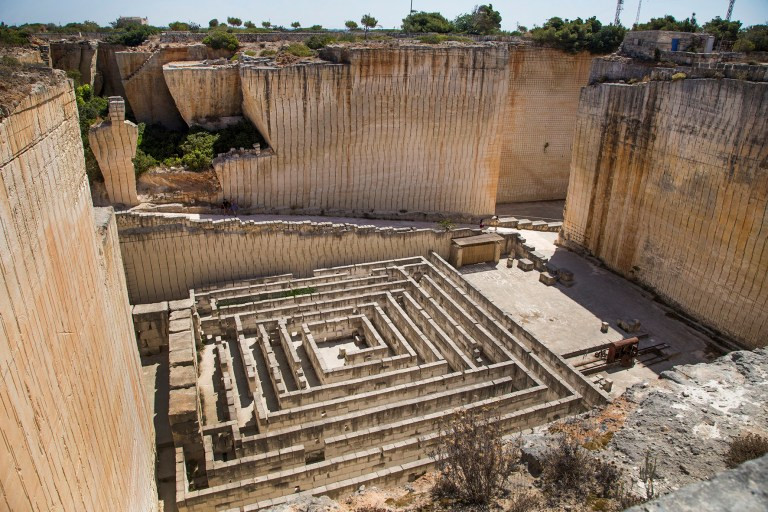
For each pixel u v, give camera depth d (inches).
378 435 668.1
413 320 976.9
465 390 746.8
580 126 1206.3
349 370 805.9
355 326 954.1
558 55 1545.3
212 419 775.7
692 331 949.8
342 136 1207.6
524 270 1182.3
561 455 453.7
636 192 1077.8
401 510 462.3
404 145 1262.3
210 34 1476.4
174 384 714.2
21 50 723.4
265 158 1163.9
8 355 257.8
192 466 682.8
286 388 830.5
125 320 637.9
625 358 853.8
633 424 489.1
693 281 967.0
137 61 1327.5
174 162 1162.6
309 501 500.7
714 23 1616.6
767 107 800.3
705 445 454.3
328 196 1247.5
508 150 1628.9
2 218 269.9
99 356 435.5
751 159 831.7
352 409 737.6
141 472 542.6
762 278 835.4
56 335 334.3
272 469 643.5
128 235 968.9
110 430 428.8
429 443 652.7
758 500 170.2
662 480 427.2
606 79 1170.0
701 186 927.7
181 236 1001.5
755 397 504.4
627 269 1127.6
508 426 684.7
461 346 900.0
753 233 841.5
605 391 791.1
